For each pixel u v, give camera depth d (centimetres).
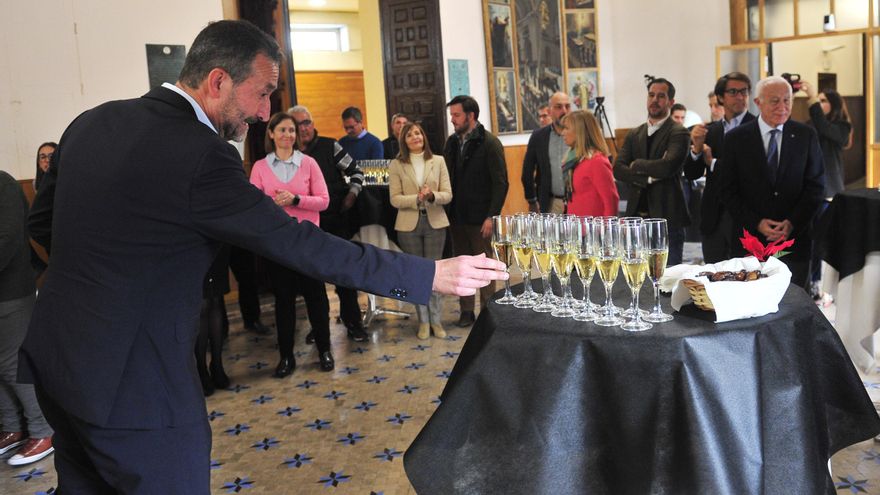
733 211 428
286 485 326
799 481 192
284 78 696
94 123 180
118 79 615
